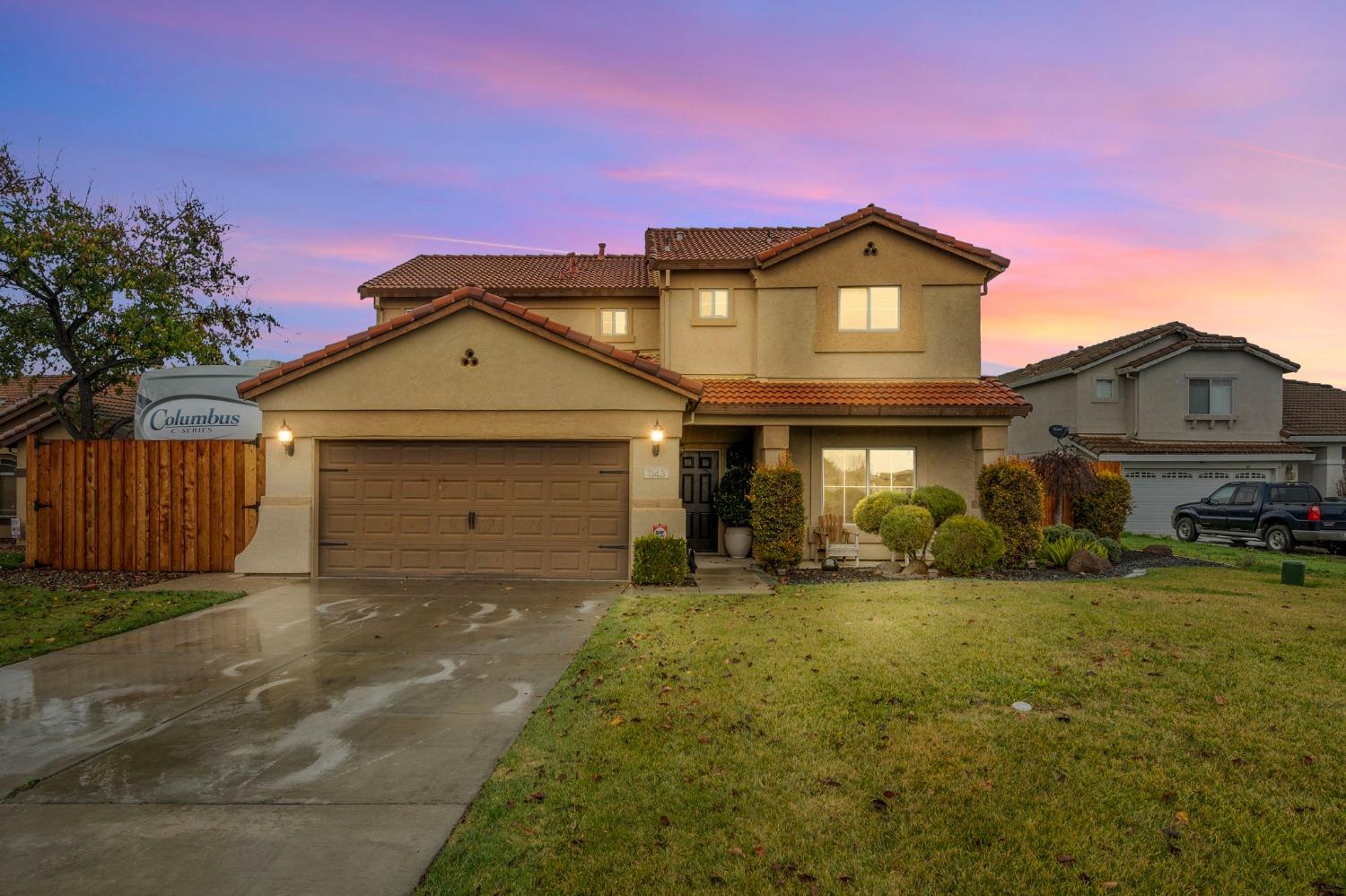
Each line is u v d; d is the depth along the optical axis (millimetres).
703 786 4438
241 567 12109
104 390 19266
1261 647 7375
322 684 6527
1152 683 6273
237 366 15195
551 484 12133
